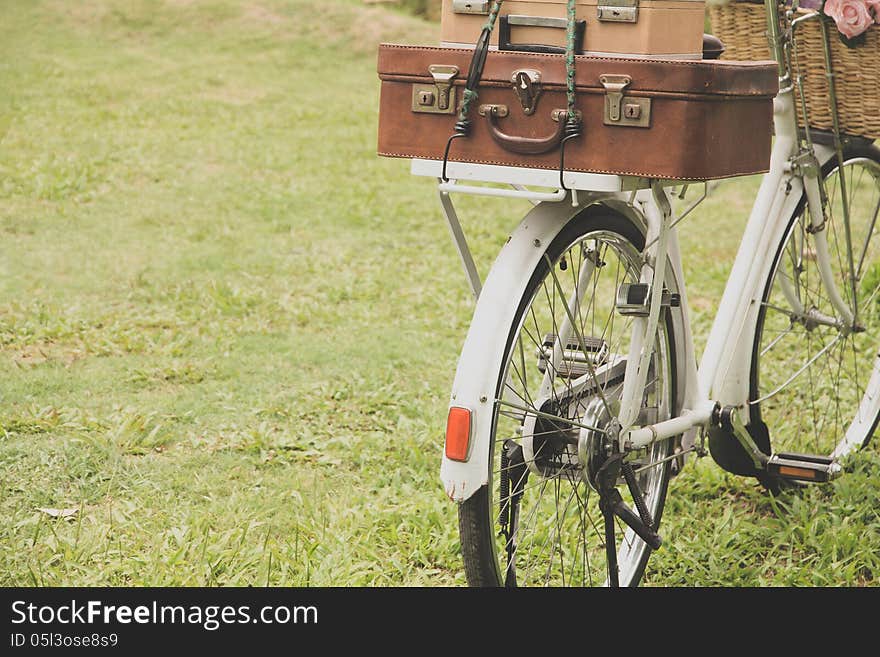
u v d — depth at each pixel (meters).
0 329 5.29
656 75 2.22
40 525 3.37
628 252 2.92
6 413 4.29
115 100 11.97
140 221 7.59
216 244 7.14
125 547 3.30
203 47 15.05
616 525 3.44
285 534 3.44
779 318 5.74
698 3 2.41
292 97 12.91
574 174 2.34
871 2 3.14
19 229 7.21
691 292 6.39
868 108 3.31
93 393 4.58
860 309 3.95
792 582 3.20
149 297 5.96
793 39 3.22
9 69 13.01
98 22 15.50
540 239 2.54
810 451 4.08
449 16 2.46
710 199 9.16
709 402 3.20
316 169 9.51
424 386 4.78
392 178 9.34
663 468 3.16
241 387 4.72
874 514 3.56
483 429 2.42
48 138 9.92
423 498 3.67
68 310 5.65
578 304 2.96
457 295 6.23
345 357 5.15
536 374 4.92
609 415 2.70
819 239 3.53
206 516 3.47
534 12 2.38
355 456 4.04
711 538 3.46
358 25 15.80
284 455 4.02
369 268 6.72
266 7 16.22
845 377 4.84
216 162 9.54
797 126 3.32
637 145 2.27
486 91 2.38
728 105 2.30
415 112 2.45
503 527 2.70
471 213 8.30
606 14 2.30
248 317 5.74
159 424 4.17
